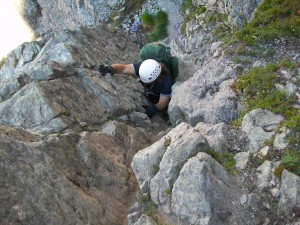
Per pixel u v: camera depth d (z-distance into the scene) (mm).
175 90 11789
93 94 11453
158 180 7586
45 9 30500
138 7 21422
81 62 12609
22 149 7359
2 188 6648
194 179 6941
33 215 6707
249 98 9141
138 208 7684
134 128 10984
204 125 9211
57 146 8117
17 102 10047
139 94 13539
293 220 6664
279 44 10344
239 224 6750
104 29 18281
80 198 7504
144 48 13188
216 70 10430
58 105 10102
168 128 11711
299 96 8656
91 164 8453
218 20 15852
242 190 7164
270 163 7395
